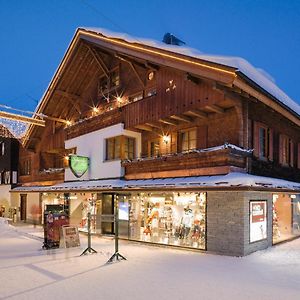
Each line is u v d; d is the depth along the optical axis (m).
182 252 11.58
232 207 10.99
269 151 14.70
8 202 28.92
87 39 17.84
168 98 14.10
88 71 20.53
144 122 15.04
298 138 18.58
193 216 12.85
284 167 16.31
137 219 15.16
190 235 12.80
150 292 6.80
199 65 12.05
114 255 10.18
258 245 11.51
